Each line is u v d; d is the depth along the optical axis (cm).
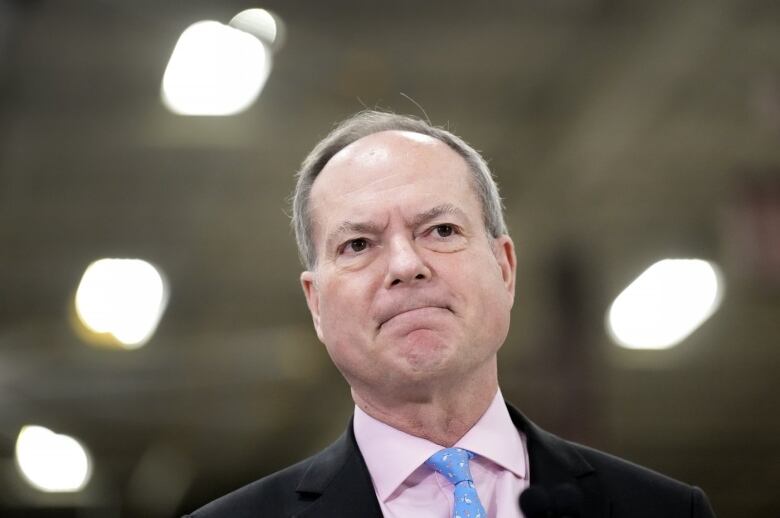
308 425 2022
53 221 1664
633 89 1462
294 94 1500
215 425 1914
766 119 1439
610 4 1388
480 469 337
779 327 1847
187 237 1722
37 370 1781
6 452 1784
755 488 2327
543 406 1831
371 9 1393
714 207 1662
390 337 330
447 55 1466
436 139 364
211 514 337
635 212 1706
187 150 1584
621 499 332
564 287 1797
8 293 1748
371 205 342
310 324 1891
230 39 1285
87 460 1784
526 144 1619
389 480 336
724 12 1327
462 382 336
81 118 1517
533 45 1460
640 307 1758
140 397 1828
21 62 1408
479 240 346
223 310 1856
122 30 1381
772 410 2092
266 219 1708
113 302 1645
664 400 2042
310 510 330
